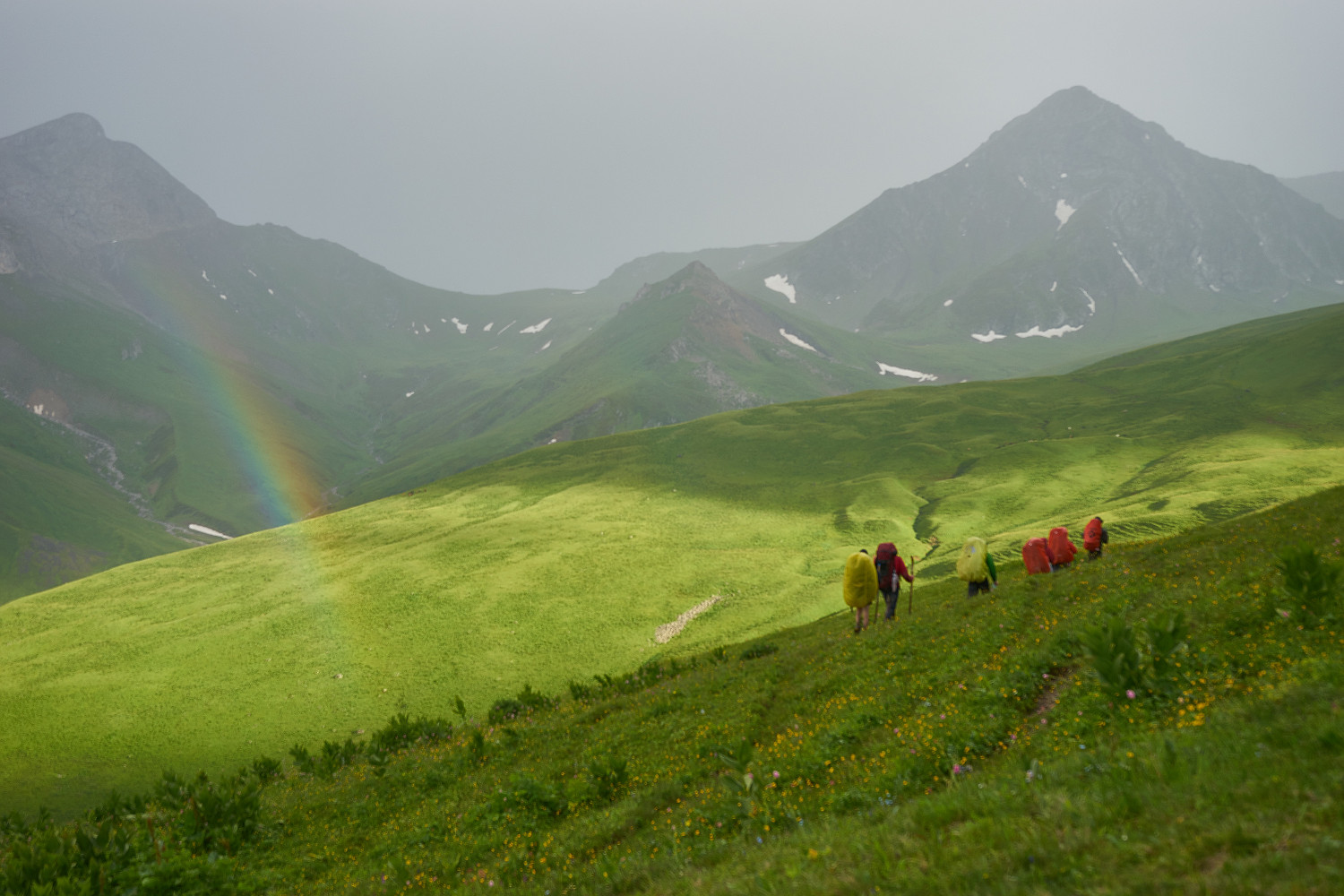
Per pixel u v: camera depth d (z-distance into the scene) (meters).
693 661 34.44
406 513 188.88
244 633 117.12
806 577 116.69
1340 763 4.59
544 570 130.62
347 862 15.11
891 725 13.04
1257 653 9.80
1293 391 178.62
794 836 7.43
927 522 136.88
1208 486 119.06
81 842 14.03
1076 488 144.25
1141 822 4.62
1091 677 11.00
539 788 15.32
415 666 99.25
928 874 4.75
